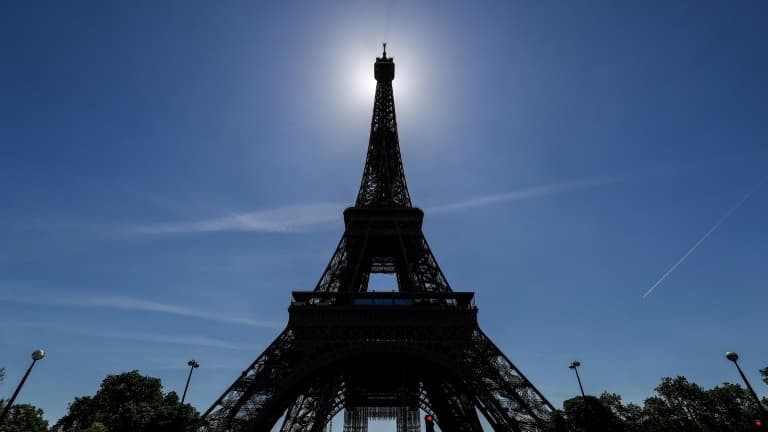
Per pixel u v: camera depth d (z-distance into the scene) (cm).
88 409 9325
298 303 7212
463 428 7525
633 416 8425
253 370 6344
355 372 8462
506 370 6406
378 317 6875
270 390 6100
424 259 8525
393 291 7388
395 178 10944
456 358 6397
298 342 6588
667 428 9244
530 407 5941
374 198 10262
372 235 8844
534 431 5669
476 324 6850
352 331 6744
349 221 9200
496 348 6612
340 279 8219
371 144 11725
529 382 6172
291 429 7306
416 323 6812
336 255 8369
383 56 13650
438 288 7794
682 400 9962
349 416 10188
